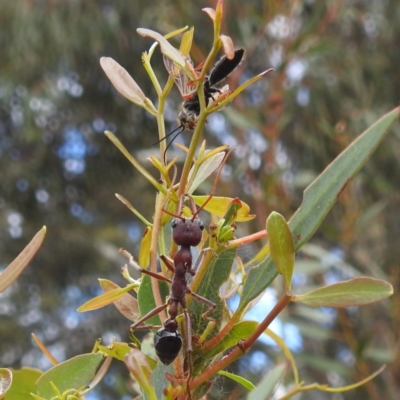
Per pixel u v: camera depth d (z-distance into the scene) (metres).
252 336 0.14
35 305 1.11
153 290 0.15
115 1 0.80
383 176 0.74
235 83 0.54
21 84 0.88
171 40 0.52
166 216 0.15
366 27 0.82
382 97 0.80
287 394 0.17
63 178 1.02
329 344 0.73
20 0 0.83
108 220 1.08
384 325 0.67
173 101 0.78
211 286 0.15
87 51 0.83
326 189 0.14
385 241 0.77
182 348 0.14
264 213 0.47
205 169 0.16
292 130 0.71
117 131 0.92
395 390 0.53
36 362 1.09
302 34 0.52
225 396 0.19
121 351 0.15
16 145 1.01
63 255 1.08
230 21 0.65
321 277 0.53
